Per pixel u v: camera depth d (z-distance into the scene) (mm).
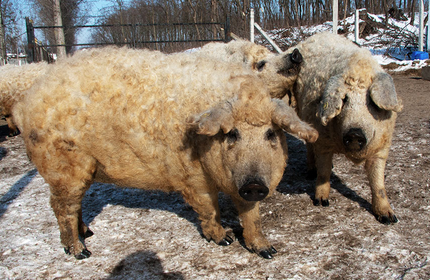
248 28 26188
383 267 3842
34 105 4082
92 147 4121
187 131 3887
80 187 4258
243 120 3455
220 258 4160
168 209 5523
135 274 3949
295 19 35625
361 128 4328
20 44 22156
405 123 9438
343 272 3795
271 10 38031
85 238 4781
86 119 4020
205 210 4332
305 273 3803
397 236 4438
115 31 18328
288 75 5961
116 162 4227
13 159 8562
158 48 18984
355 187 5961
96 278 3920
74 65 4223
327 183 5438
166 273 3932
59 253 4438
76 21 18016
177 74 4082
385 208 4848
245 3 32875
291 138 9062
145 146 4082
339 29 26703
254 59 6801
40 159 4152
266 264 4000
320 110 4492
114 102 4016
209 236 4500
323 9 38625
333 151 5258
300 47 5879
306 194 5863
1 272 4055
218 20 33406
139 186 4516
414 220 4820
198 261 4121
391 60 21359
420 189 5656
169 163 4113
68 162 4129
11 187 6719
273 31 25328
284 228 4773
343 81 4461
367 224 4789
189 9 36469
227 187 3768
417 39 23641
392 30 25109
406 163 6707
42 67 10336
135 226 5027
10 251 4484
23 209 5711
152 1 33375
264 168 3377
